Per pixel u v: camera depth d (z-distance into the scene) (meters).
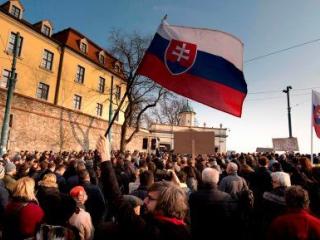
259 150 26.72
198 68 4.34
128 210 2.03
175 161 9.42
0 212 4.23
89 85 34.88
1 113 22.41
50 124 26.77
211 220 3.81
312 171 5.45
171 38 4.43
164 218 2.05
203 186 4.09
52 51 30.55
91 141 31.47
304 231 2.63
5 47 25.34
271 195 4.15
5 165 6.39
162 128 52.03
